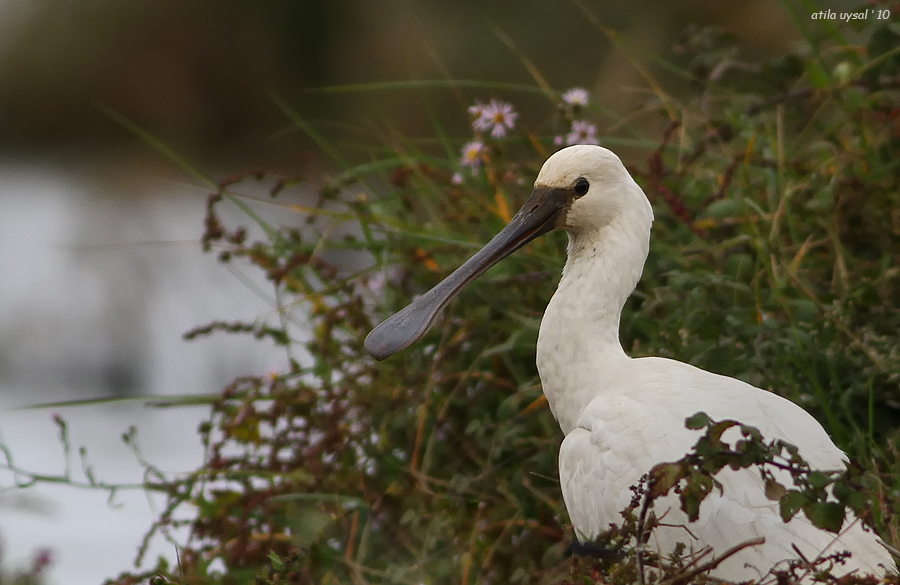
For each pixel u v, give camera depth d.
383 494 10.14
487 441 10.08
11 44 34.62
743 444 5.71
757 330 9.33
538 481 9.70
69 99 34.00
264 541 10.03
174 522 10.49
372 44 30.52
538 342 8.62
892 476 8.16
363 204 12.08
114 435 17.06
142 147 33.12
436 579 9.54
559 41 25.91
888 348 9.10
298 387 11.21
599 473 7.41
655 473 5.75
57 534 13.29
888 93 11.70
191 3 33.28
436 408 10.57
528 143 12.11
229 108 32.88
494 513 9.72
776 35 21.27
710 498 6.77
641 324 9.96
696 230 10.52
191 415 17.92
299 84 31.88
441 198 12.25
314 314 11.77
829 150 11.70
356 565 9.55
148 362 19.69
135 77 33.91
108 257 23.17
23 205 27.52
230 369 18.97
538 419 9.98
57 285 22.14
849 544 6.45
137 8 33.97
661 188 10.55
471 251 11.24
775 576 6.16
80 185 29.50
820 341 9.41
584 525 7.61
